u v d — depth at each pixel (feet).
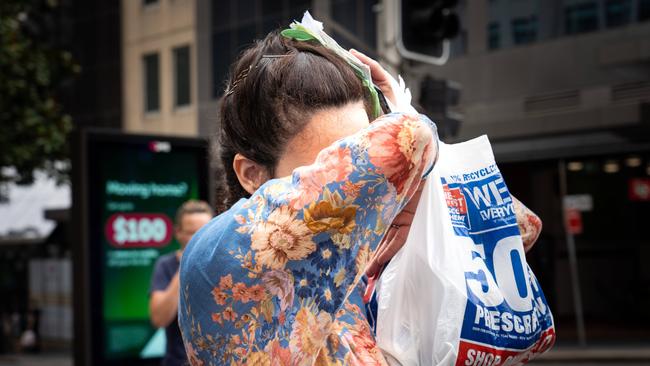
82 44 90.43
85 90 90.22
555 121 56.08
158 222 21.67
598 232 68.95
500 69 59.88
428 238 3.97
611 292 68.59
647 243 67.56
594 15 56.03
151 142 21.71
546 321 4.27
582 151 57.77
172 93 82.17
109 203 21.01
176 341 14.87
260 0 74.28
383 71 4.29
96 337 20.49
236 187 4.13
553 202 69.46
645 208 67.41
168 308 14.69
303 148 3.64
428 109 24.73
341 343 3.67
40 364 68.59
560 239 69.26
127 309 21.03
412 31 23.00
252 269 3.42
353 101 3.69
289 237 3.34
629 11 54.44
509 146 60.34
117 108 87.10
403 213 4.08
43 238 89.56
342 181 3.28
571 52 56.85
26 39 56.80
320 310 3.38
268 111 3.65
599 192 68.64
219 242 3.48
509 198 4.37
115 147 21.18
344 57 3.83
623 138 56.29
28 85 56.03
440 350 3.90
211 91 78.48
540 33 58.29
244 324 3.50
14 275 90.74
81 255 20.39
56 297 78.48
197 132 79.20
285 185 3.46
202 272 3.52
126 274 21.15
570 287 69.46
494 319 4.02
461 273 3.97
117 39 87.25
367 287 4.15
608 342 54.70
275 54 3.84
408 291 4.00
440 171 4.32
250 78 3.73
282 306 3.45
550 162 63.00
